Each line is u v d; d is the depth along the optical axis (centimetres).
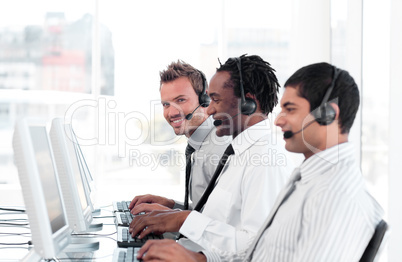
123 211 283
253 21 518
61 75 508
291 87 143
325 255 130
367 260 134
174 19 498
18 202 457
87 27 507
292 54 522
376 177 366
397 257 335
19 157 148
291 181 149
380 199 354
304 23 520
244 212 195
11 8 506
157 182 509
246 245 186
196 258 164
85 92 507
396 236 336
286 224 141
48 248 148
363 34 409
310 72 141
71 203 200
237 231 191
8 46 505
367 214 134
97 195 491
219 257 167
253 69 213
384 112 355
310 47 520
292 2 519
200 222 194
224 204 204
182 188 509
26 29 507
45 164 168
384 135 354
